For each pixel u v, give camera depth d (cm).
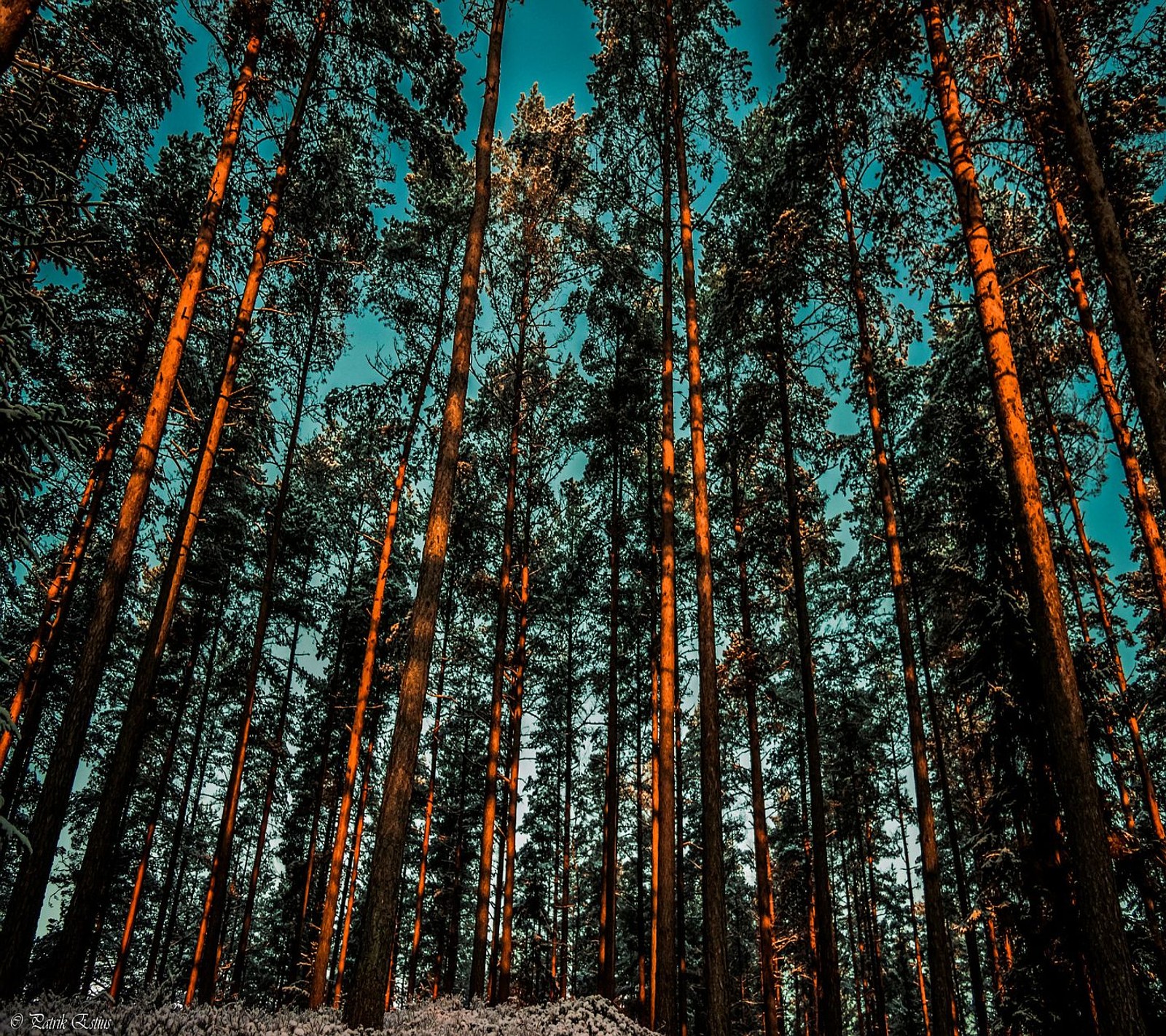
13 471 571
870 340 1515
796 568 1500
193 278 1034
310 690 2377
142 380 1567
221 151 1124
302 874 2611
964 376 1479
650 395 2050
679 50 1473
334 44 1344
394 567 2191
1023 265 1281
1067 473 1503
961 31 1076
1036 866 1134
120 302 1459
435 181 1565
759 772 1638
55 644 1410
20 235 707
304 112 1354
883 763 2523
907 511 1677
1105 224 686
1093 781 630
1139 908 1102
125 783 863
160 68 1338
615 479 2067
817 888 1223
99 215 1277
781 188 1418
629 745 2380
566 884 2727
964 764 1936
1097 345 1165
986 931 1972
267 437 1590
